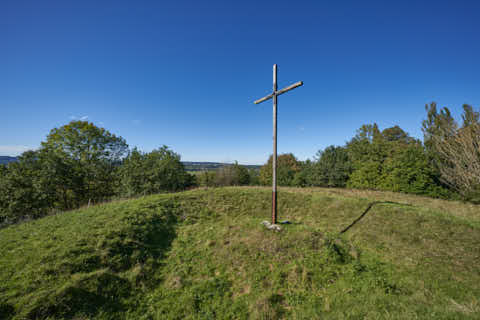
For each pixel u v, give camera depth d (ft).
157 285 16.87
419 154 59.52
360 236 26.61
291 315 13.48
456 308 12.23
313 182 82.94
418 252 22.06
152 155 75.82
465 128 49.85
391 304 12.95
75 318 12.13
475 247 21.84
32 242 19.81
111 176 81.97
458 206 42.14
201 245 23.06
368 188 68.85
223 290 16.11
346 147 91.81
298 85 21.99
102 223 24.73
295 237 21.88
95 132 81.76
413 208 33.81
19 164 63.93
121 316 13.29
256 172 126.62
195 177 106.01
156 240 24.02
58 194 70.64
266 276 17.31
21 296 12.75
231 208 37.68
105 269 16.60
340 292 15.28
